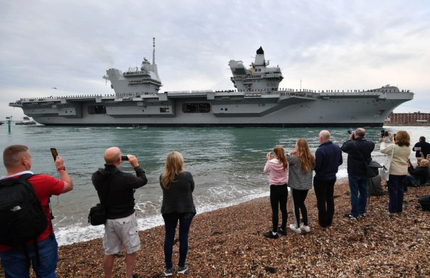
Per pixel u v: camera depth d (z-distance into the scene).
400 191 4.89
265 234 4.25
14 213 1.90
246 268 3.31
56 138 29.97
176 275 3.25
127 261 3.00
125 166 13.82
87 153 18.86
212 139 27.14
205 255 3.80
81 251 4.64
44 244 2.21
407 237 3.76
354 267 3.09
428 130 57.72
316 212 6.00
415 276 2.77
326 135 4.36
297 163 4.18
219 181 10.51
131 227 2.94
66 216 6.83
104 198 2.80
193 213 3.25
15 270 2.13
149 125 46.25
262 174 11.74
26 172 2.17
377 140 26.11
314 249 3.68
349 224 4.51
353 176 4.78
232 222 6.05
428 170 7.27
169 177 3.11
